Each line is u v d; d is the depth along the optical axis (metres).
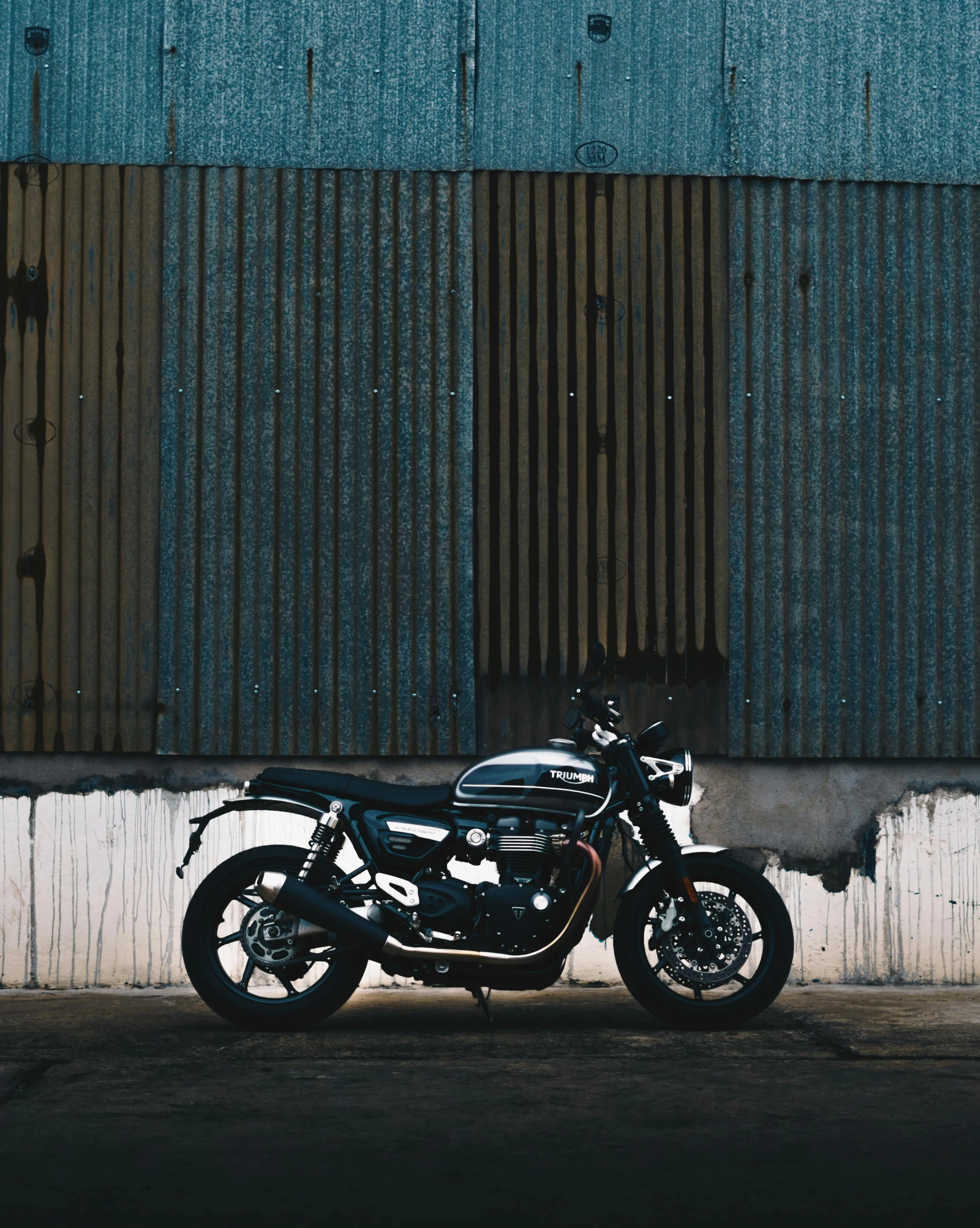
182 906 5.79
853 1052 4.42
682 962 4.86
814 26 6.21
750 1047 4.52
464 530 5.95
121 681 5.84
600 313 6.05
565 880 4.78
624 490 6.00
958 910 5.98
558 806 4.82
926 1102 3.79
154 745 5.83
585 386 6.02
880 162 6.20
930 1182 3.17
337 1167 3.26
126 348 5.93
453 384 5.99
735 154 6.14
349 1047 4.49
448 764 5.91
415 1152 3.37
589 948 5.79
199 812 5.82
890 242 6.18
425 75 6.09
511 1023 4.96
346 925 4.65
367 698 5.90
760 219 6.13
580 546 5.97
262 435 5.94
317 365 5.97
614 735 5.04
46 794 5.79
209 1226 2.91
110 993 5.65
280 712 5.88
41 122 5.98
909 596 6.09
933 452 6.13
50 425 5.89
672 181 6.11
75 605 5.84
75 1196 3.07
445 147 6.07
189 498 5.91
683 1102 3.79
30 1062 4.25
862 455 6.11
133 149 6.00
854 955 5.94
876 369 6.13
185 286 5.96
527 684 5.92
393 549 5.94
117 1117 3.65
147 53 6.03
